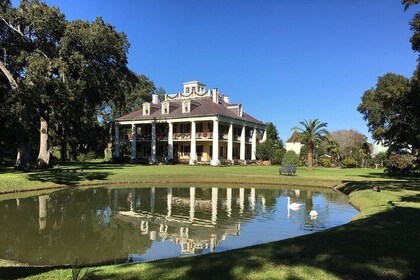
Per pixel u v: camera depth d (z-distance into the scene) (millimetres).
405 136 35969
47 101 35125
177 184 31219
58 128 56938
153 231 13555
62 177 30141
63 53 34750
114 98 46531
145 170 39312
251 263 7320
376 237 9617
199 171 39250
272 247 8641
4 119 35438
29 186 25828
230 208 18734
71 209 18219
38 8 33312
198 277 6570
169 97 70812
